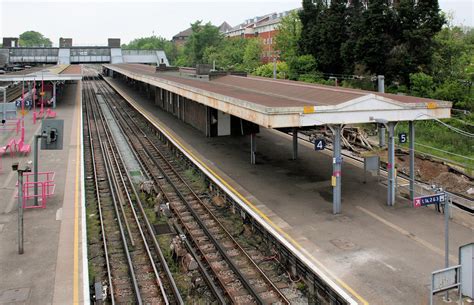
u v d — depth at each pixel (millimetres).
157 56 100250
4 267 11500
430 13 34969
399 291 10398
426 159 24297
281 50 60219
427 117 15828
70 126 31734
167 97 41375
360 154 25234
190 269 12539
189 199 18625
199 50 89938
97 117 42531
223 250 13555
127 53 99438
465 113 29609
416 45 35531
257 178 19406
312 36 47312
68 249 12562
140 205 17500
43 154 23609
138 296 11000
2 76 37188
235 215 16797
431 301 9414
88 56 96312
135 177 22250
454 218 15094
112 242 14672
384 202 16438
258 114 14602
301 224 14320
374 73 38688
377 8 36812
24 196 15906
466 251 9477
